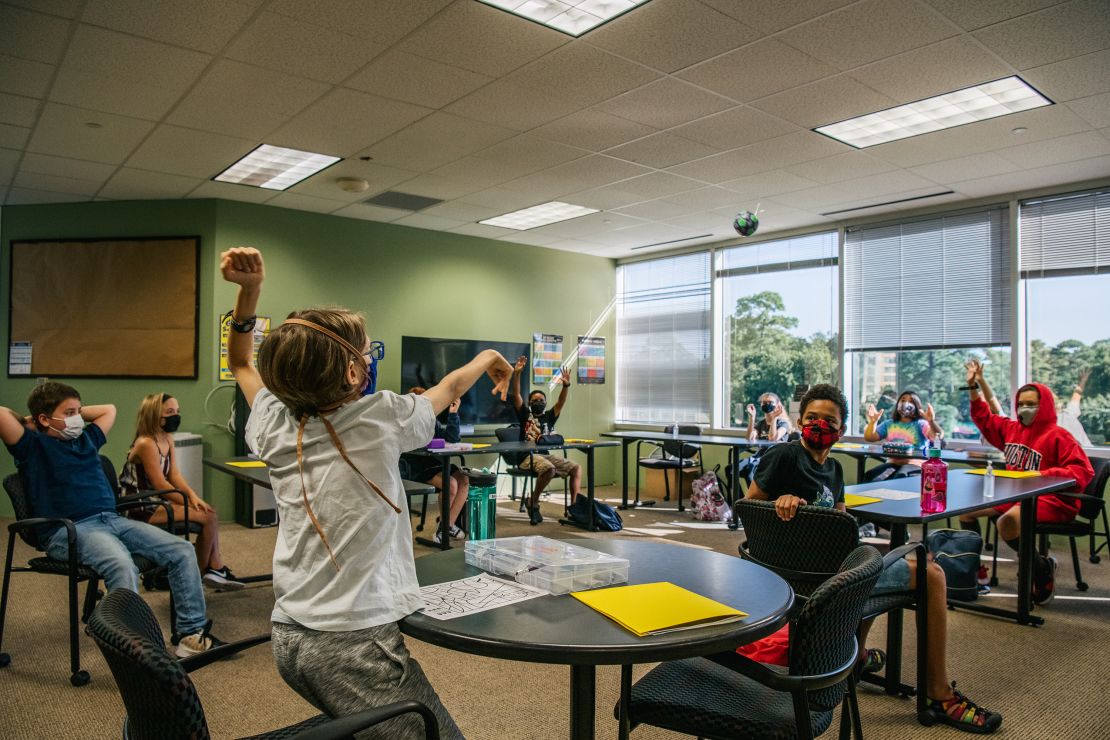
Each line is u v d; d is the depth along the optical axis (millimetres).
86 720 2340
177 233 5977
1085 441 5238
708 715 1436
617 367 8844
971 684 2740
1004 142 4473
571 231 7254
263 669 2803
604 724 2377
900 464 5391
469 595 1322
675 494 7562
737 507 2197
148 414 3566
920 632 2396
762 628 1177
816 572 2027
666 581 1447
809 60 3377
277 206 6234
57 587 3875
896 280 6320
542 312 8086
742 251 7578
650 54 3320
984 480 3277
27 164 5027
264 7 2896
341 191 5727
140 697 928
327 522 1142
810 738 1265
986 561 4777
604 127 4289
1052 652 3090
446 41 3193
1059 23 3000
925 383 6113
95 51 3291
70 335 6105
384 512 1175
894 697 2623
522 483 7609
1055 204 5438
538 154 4805
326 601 1124
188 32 3111
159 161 4945
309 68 3471
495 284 7688
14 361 6207
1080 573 4223
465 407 7207
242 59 3373
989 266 5762
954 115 4109
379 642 1121
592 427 8539
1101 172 5066
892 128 4324
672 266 8266
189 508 3633
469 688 2678
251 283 1355
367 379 1253
